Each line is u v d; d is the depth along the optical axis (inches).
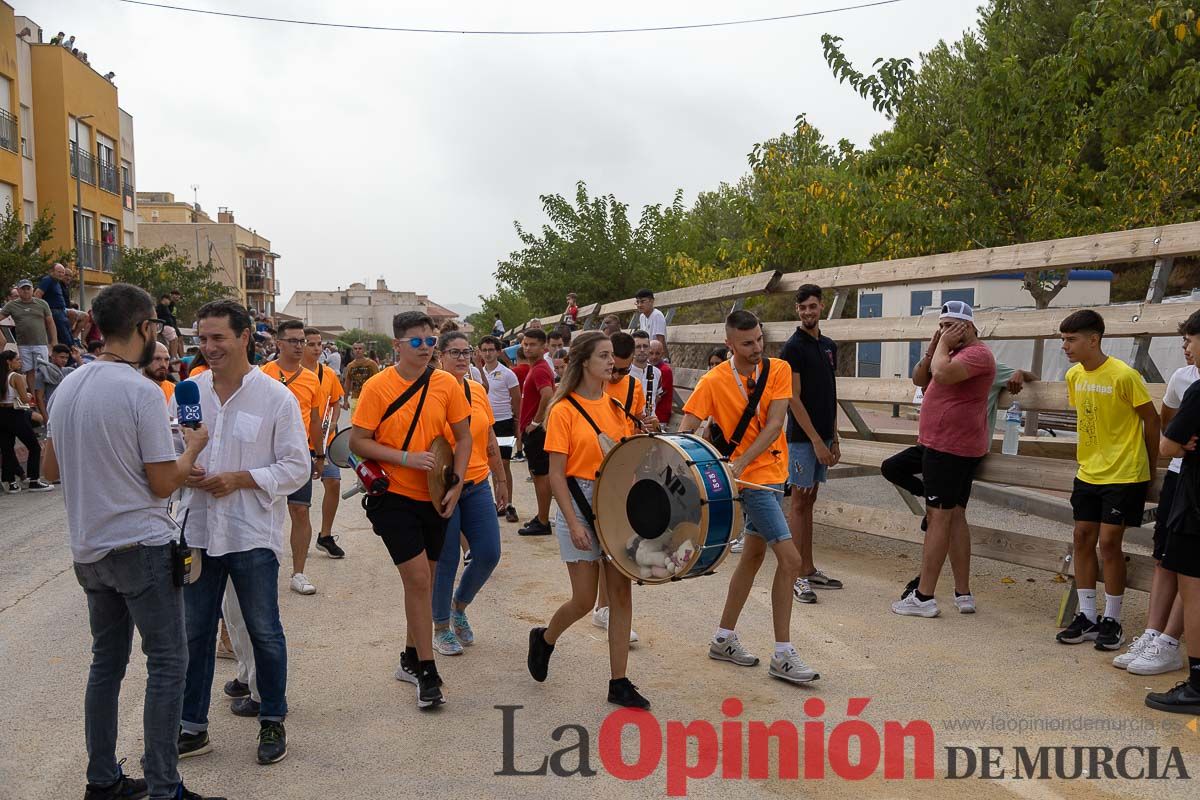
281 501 177.9
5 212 1096.8
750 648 235.8
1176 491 198.5
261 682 173.6
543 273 1064.8
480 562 233.0
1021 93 497.0
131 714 195.9
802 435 278.1
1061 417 403.9
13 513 423.8
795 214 671.1
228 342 169.3
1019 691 206.1
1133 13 468.8
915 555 335.6
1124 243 263.7
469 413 210.8
